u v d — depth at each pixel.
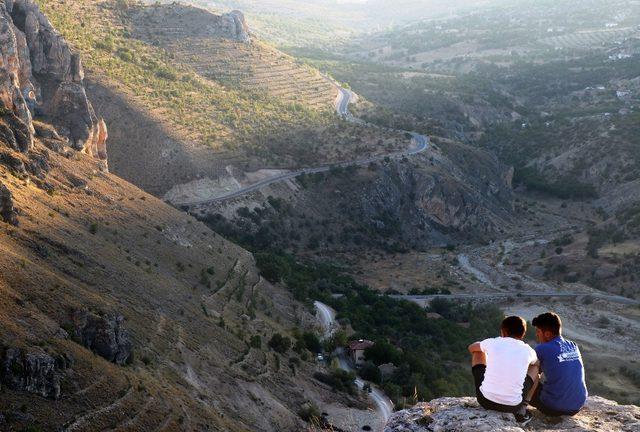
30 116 105.06
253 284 119.88
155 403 58.31
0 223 72.56
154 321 77.31
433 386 97.44
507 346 17.98
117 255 88.44
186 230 118.31
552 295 164.12
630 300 157.25
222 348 83.19
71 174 103.50
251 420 70.19
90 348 60.34
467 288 172.25
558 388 17.86
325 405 84.62
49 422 48.69
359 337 114.88
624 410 18.75
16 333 52.56
